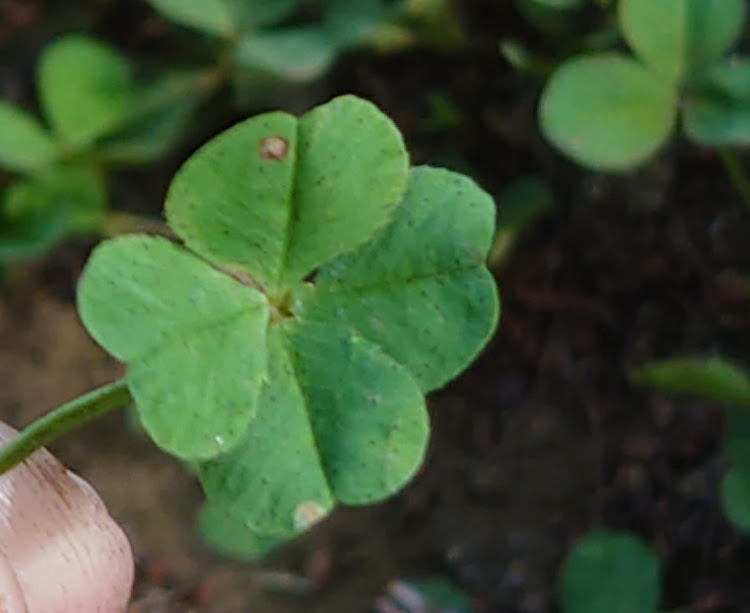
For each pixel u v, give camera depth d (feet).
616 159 1.11
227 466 0.79
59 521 1.02
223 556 1.42
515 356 1.42
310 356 0.80
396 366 0.80
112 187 1.51
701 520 1.34
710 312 1.38
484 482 1.40
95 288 0.78
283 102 1.45
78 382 1.51
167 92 1.43
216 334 0.79
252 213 0.80
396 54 1.46
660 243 1.40
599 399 1.40
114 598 1.03
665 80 1.13
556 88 1.11
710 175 1.39
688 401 1.38
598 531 1.30
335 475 0.79
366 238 0.80
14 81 1.61
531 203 1.33
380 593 1.38
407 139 1.45
